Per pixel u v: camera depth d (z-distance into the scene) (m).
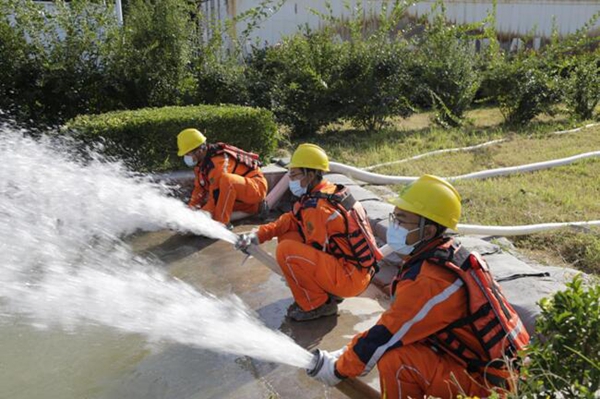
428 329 2.80
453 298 2.72
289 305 4.68
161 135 7.82
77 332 4.25
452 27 12.81
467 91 12.26
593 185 7.48
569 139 10.34
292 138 11.20
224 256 5.81
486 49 13.57
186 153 6.02
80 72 9.98
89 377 3.72
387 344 2.85
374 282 5.11
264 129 8.41
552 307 2.44
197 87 10.77
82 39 9.93
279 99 10.91
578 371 2.30
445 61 12.16
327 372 3.09
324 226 4.10
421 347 2.88
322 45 11.51
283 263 4.24
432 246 2.87
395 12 12.34
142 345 4.10
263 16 14.91
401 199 2.95
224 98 10.89
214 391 3.56
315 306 4.32
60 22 9.88
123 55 10.15
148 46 10.22
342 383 3.57
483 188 7.28
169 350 4.04
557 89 12.07
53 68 9.62
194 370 3.79
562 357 2.33
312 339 4.15
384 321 2.87
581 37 14.96
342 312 4.54
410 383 2.90
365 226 4.19
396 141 10.60
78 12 10.00
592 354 2.28
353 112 11.44
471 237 5.27
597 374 2.21
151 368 3.82
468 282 2.70
